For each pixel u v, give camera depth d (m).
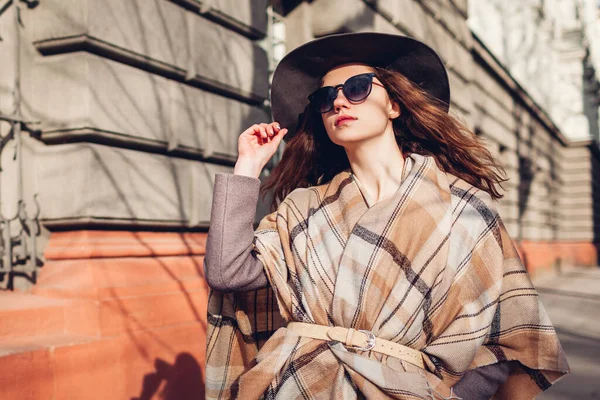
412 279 1.57
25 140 3.57
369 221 1.63
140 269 3.74
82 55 3.54
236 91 4.76
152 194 3.93
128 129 3.76
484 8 15.46
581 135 25.95
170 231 4.18
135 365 3.45
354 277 1.59
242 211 1.70
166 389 3.63
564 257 20.44
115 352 3.34
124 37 3.75
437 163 1.85
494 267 1.64
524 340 1.67
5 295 3.36
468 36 9.70
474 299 1.61
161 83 4.05
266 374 1.65
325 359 1.58
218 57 4.57
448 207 1.65
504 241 1.70
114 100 3.68
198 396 3.88
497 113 12.59
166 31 4.09
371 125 1.74
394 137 1.85
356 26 5.91
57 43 3.58
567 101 26.22
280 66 1.95
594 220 24.64
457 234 1.63
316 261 1.67
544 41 23.59
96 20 3.56
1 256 3.38
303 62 1.93
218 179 1.72
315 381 1.58
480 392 1.62
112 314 3.41
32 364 2.89
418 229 1.60
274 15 5.74
